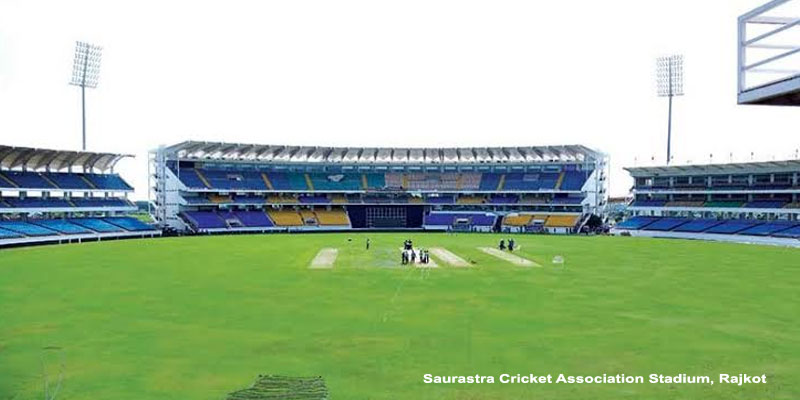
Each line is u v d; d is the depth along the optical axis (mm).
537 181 103750
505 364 17672
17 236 64812
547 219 97875
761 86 6418
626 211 100125
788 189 73688
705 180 85875
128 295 30078
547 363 17766
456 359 18203
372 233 91062
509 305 27188
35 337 21016
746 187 78938
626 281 35312
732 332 21797
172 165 93750
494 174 107688
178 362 17875
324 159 106625
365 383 15883
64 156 76938
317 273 39094
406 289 32000
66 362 17875
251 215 96688
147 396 14844
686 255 53219
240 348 19531
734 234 74250
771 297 29500
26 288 32500
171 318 24359
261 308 26500
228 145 91875
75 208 77562
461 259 48812
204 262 46438
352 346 19797
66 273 39250
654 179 92250
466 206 104062
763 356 18500
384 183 105938
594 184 100938
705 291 31453
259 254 53500
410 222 107812
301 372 16875
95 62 83438
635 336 21172
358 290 31656
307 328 22484
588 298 29125
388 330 22141
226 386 15609
